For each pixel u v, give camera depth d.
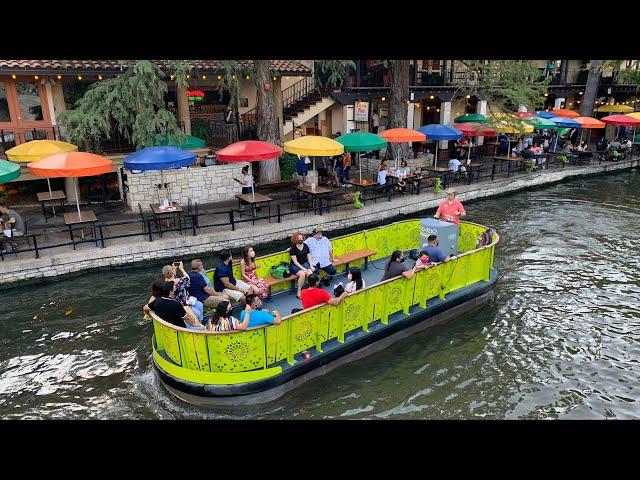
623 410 7.26
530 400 7.46
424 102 27.45
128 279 11.67
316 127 26.80
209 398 7.01
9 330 9.38
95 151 17.20
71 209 15.91
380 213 16.08
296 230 14.32
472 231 11.14
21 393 7.54
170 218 13.24
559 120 24.09
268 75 17.39
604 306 10.35
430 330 9.30
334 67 19.02
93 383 7.80
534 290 11.09
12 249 11.49
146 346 8.87
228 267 8.79
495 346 8.85
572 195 20.34
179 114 18.98
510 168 22.73
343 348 7.91
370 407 7.28
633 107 35.34
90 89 16.05
